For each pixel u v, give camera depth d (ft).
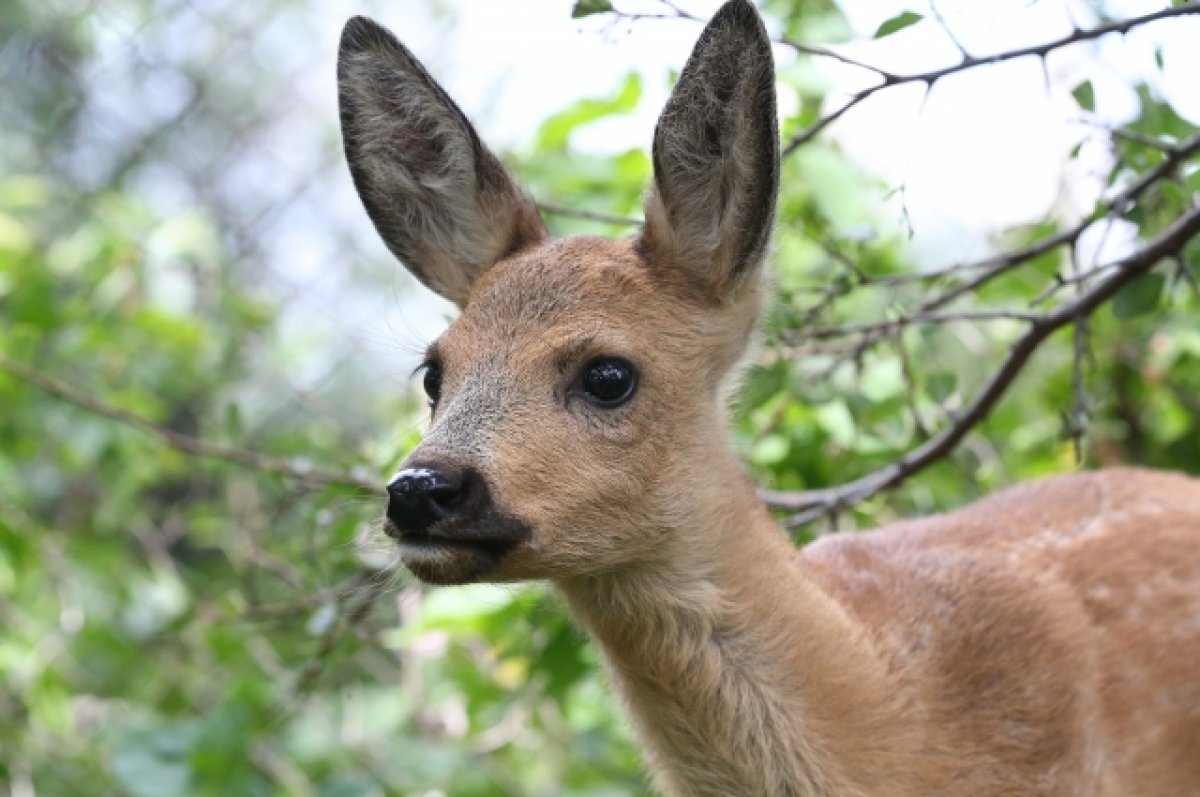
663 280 25.08
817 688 24.88
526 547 23.09
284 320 48.49
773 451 36.27
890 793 24.95
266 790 36.68
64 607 44.14
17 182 48.85
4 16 50.78
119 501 45.57
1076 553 28.27
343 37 27.94
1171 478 30.73
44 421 44.62
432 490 22.34
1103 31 26.30
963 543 28.48
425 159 28.32
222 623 37.96
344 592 31.07
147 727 36.78
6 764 40.11
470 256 28.22
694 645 24.73
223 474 44.73
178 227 45.75
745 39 24.58
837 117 27.17
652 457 24.17
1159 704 27.50
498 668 37.83
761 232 24.95
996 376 31.27
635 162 38.11
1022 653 26.32
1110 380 38.50
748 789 25.08
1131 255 29.37
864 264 36.14
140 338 45.62
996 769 25.61
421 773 38.04
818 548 28.43
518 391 23.75
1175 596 28.07
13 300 45.01
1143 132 31.07
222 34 50.98
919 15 26.35
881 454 35.45
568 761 40.50
